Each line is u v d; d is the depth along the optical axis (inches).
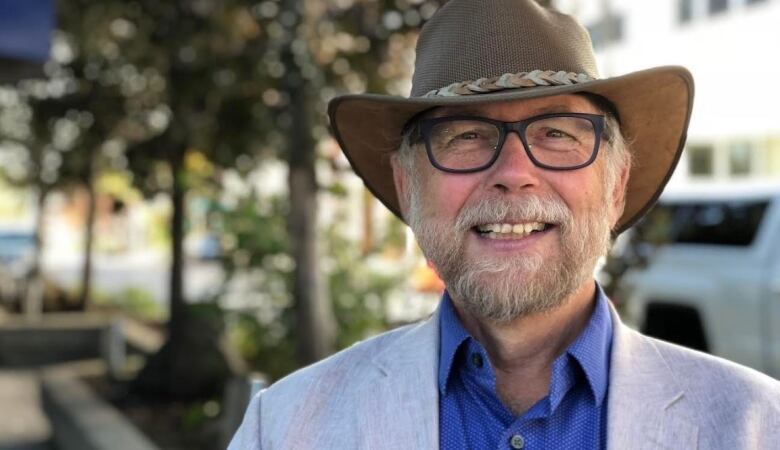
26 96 319.6
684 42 646.5
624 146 68.3
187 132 281.7
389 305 239.1
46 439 280.5
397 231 241.4
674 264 273.6
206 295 247.4
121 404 273.0
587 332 62.1
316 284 195.5
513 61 62.0
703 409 58.9
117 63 307.4
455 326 64.6
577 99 63.5
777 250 248.5
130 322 522.3
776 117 577.3
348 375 67.7
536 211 60.2
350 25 198.4
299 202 195.8
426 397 63.5
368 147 75.3
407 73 209.0
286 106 210.7
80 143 347.9
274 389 69.2
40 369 416.2
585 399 61.4
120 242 1243.2
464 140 63.5
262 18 227.6
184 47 264.5
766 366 245.4
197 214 285.7
